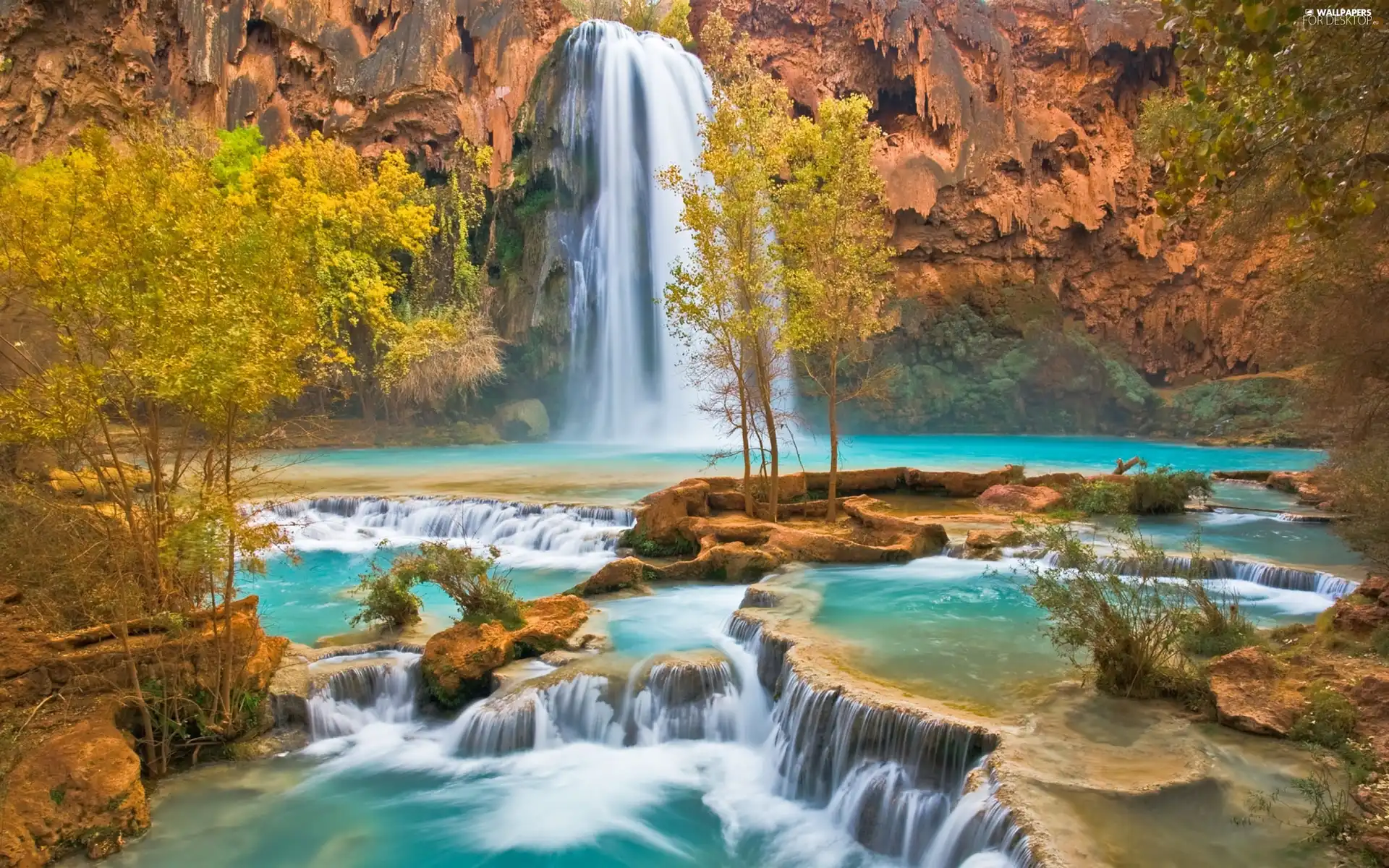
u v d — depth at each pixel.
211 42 42.03
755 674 11.02
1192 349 46.31
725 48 45.50
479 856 8.16
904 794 8.01
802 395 45.44
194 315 8.70
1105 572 11.80
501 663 11.18
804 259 18.14
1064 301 47.88
